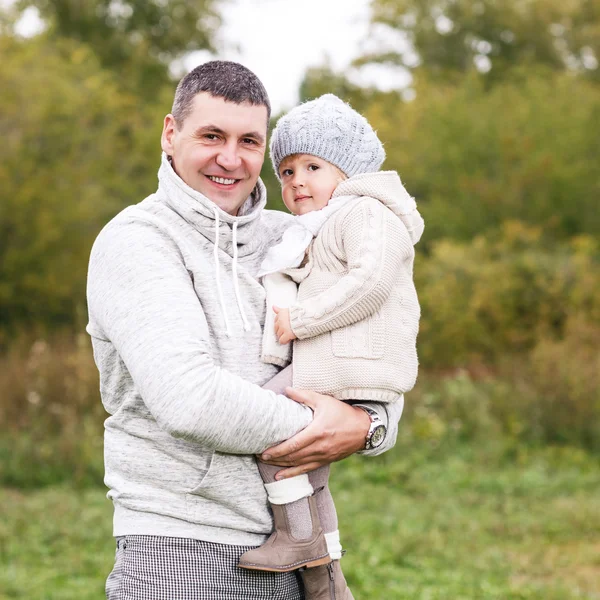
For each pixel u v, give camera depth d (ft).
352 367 8.24
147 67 95.81
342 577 8.73
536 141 64.49
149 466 7.93
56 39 77.30
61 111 57.57
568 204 61.77
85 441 32.24
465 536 25.03
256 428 7.56
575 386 37.58
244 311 8.30
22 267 54.95
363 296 8.29
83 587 20.16
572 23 108.17
